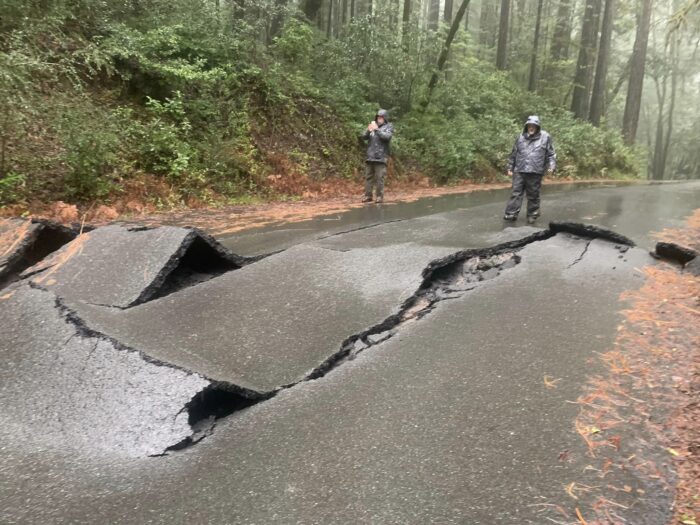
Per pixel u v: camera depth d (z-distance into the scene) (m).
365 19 17.11
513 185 8.70
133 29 12.04
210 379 3.42
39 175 8.40
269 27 18.05
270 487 2.76
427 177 15.51
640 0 32.78
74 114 8.73
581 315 4.90
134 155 9.88
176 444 3.06
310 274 5.50
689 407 3.46
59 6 10.38
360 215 9.48
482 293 5.40
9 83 7.76
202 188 10.43
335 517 2.56
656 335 4.49
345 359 4.12
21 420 3.25
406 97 17.67
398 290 5.17
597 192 13.04
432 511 2.60
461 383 3.77
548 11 34.50
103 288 4.75
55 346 3.85
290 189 11.89
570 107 29.53
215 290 5.01
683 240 7.18
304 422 3.32
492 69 25.00
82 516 2.55
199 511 2.59
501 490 2.75
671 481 2.82
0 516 2.53
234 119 12.20
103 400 3.35
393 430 3.24
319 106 14.48
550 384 3.77
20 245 5.27
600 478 2.84
